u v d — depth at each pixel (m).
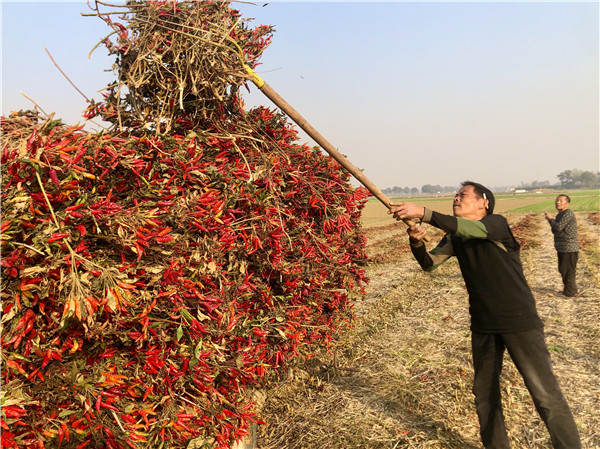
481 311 2.99
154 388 1.87
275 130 3.08
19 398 1.36
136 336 1.72
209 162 2.38
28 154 1.54
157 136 2.07
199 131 2.42
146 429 1.75
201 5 2.40
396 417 3.79
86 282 1.52
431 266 3.38
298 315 3.14
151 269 1.77
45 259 1.48
